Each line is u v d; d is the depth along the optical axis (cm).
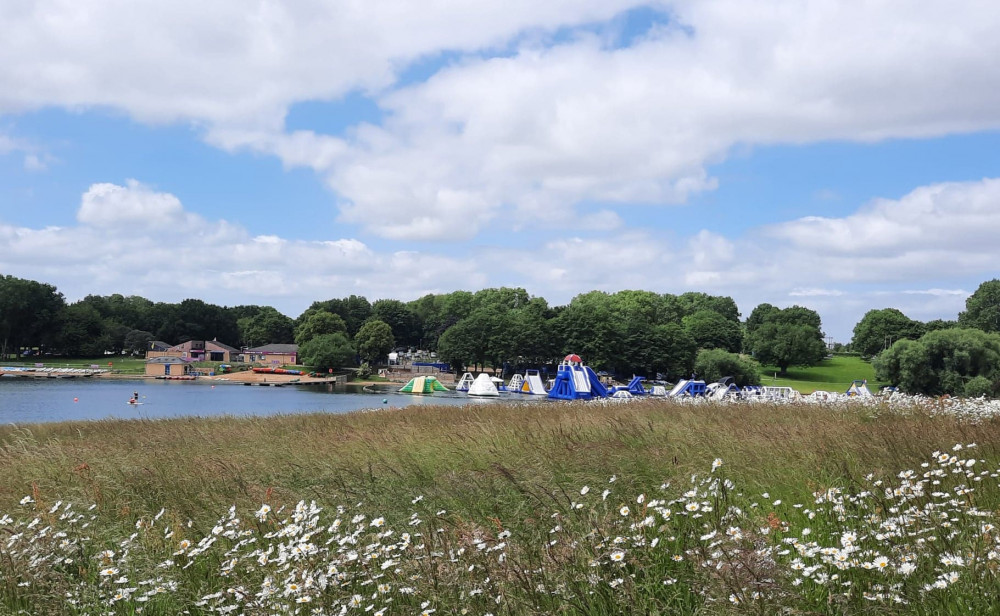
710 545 489
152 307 19462
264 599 513
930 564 470
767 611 405
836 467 805
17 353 16138
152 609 549
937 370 8688
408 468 987
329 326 17262
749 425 1319
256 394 10144
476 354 14862
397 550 565
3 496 949
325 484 822
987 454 867
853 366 16800
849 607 421
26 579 582
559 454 938
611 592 462
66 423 2270
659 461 888
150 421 2219
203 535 678
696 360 12938
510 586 473
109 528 742
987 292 16625
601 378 13550
